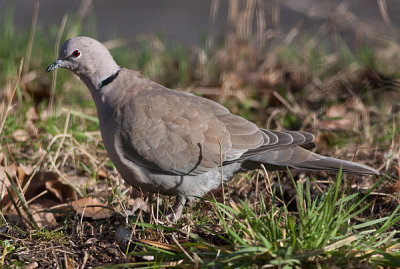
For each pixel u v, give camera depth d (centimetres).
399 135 1177
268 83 1488
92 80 960
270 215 802
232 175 944
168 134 884
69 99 1411
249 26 1686
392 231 784
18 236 855
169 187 916
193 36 2186
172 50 1781
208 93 1460
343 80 1497
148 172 907
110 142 905
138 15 2442
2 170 956
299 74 1575
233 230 771
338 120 1303
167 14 2455
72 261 768
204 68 1580
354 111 1346
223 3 2578
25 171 972
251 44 1703
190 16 2425
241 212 799
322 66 1639
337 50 1747
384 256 689
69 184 988
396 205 936
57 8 2477
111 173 1091
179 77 1575
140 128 883
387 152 1131
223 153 892
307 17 1780
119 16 2423
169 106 896
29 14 2398
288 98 1430
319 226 719
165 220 896
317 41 1811
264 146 902
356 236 729
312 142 952
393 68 1608
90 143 1177
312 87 1514
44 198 995
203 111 905
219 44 1716
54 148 1145
